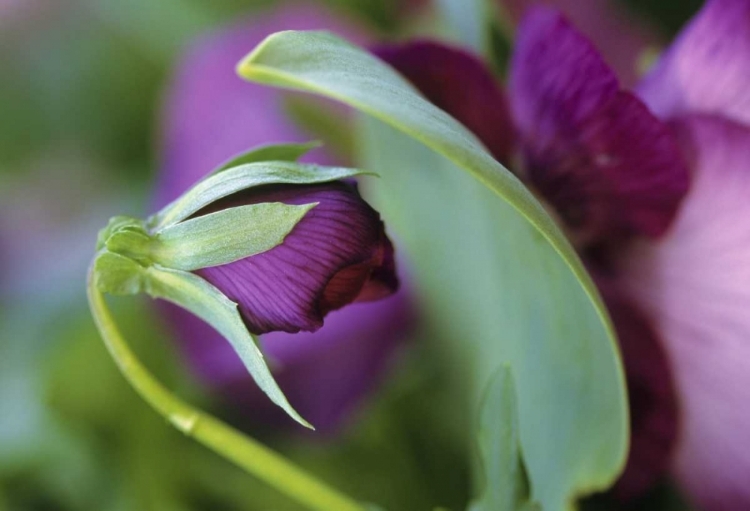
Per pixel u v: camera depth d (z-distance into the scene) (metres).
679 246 0.16
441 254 0.18
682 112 0.17
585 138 0.16
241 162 0.15
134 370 0.16
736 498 0.17
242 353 0.15
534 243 0.16
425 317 0.20
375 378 0.20
